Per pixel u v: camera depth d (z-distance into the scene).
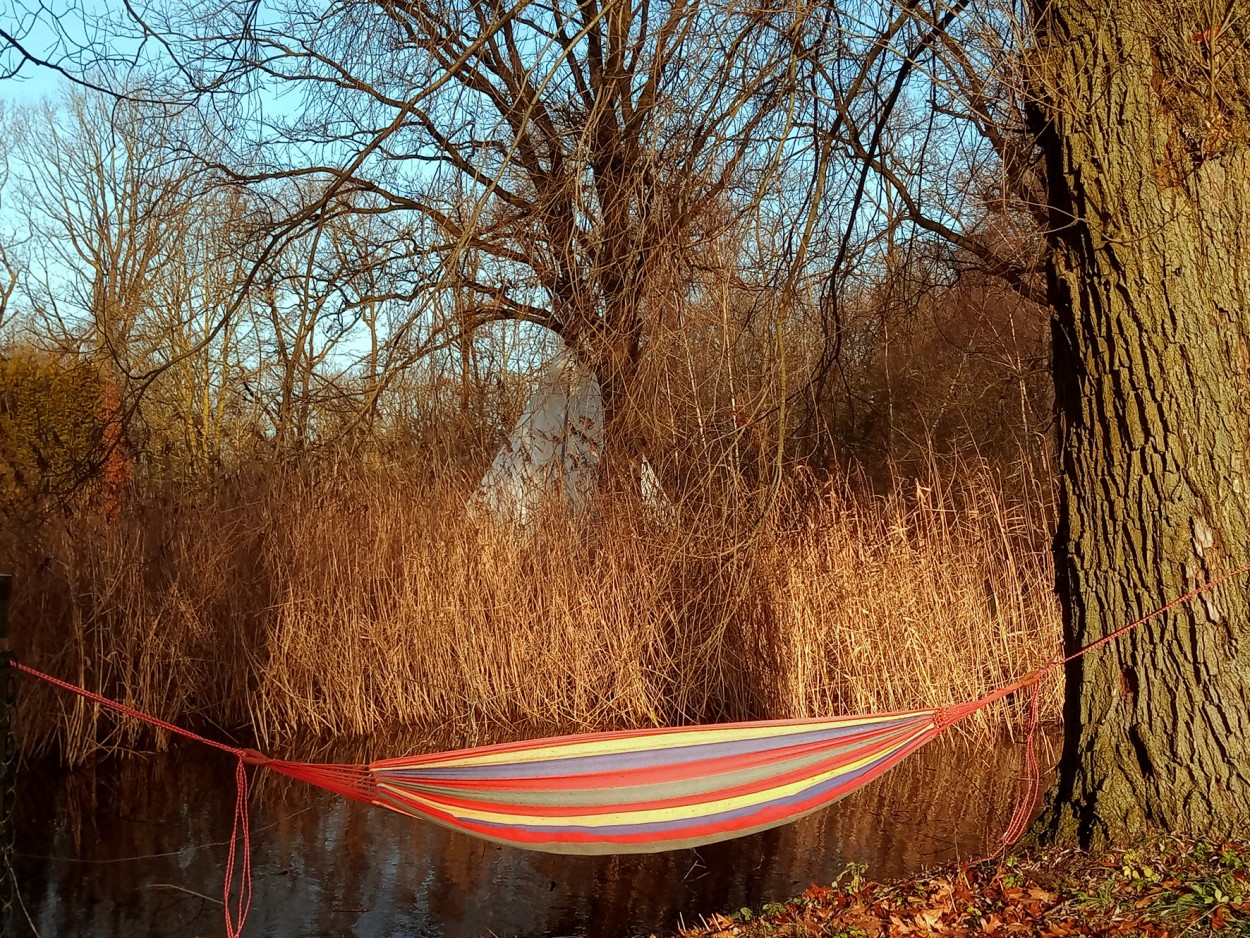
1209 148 3.95
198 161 9.03
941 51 5.09
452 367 7.91
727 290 6.02
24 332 15.41
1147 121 4.00
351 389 7.96
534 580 9.34
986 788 7.21
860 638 8.57
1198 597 3.88
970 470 9.77
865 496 9.25
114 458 8.59
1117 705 4.05
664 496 8.29
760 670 8.50
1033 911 3.71
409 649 9.41
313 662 9.16
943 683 8.41
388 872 5.79
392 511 9.59
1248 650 3.83
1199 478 3.90
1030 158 5.54
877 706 8.57
